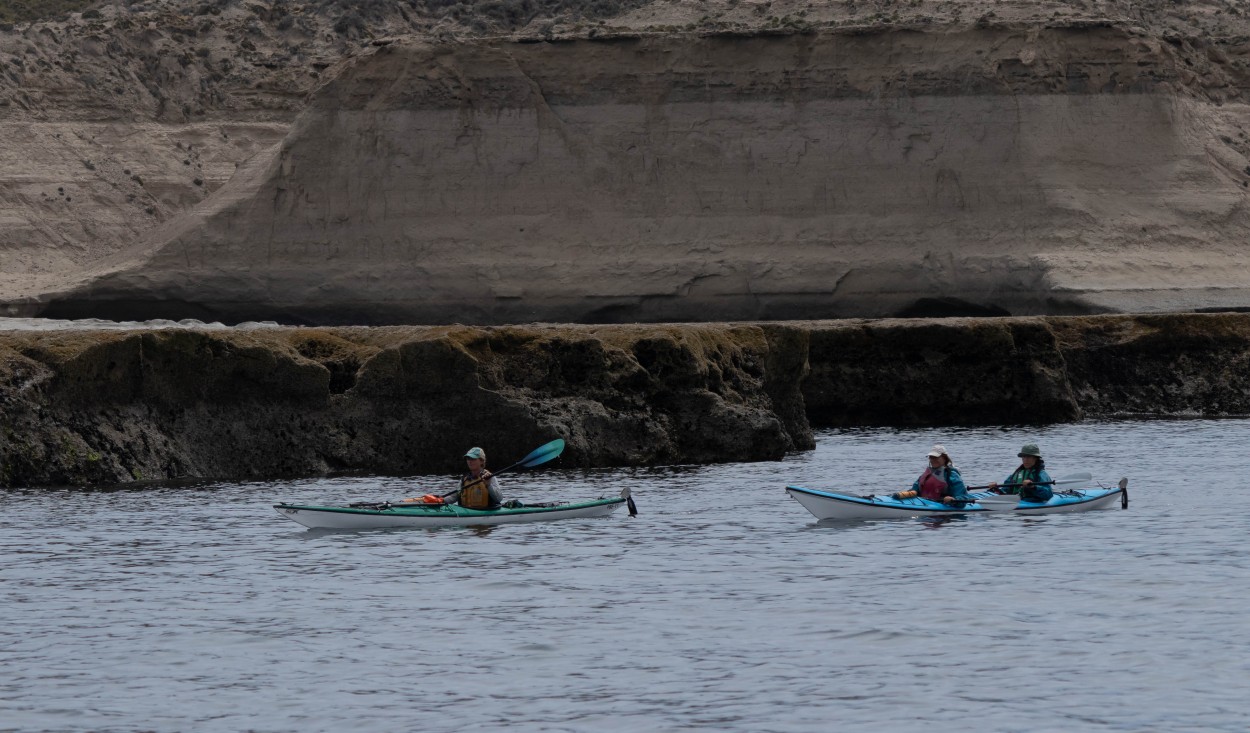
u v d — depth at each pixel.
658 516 111.56
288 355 140.00
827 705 64.12
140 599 84.19
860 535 102.38
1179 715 62.09
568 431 141.25
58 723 63.00
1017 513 110.69
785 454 155.62
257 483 131.00
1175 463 143.75
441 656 72.00
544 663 70.69
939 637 74.06
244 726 62.59
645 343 148.12
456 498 111.56
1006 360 194.75
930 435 178.88
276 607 82.00
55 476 130.25
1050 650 71.50
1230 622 75.94
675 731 61.38
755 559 94.00
